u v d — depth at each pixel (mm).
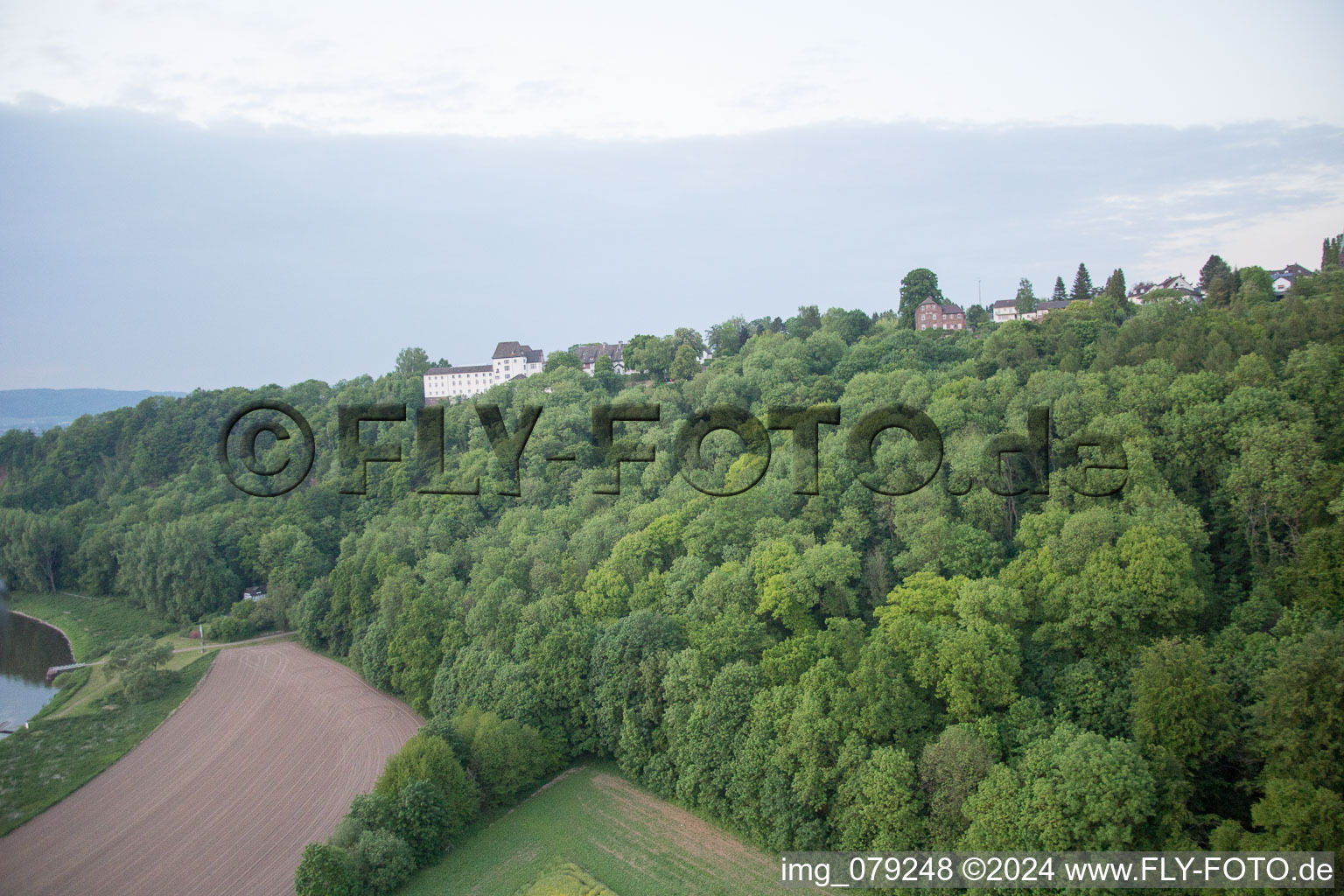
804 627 85312
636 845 72875
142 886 72688
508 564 113125
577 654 90312
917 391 130875
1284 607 69125
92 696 115438
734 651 81500
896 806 61781
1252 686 60938
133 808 85938
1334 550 68500
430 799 73250
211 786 89500
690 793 75062
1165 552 70500
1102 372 118250
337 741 97375
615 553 104750
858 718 67125
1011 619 73938
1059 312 168750
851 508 103062
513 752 81000
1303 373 92312
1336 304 108062
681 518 109000
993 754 62125
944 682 67875
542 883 68500
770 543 95125
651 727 83312
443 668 100312
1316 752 52938
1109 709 64562
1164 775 56094
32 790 89938
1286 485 77688
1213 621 74188
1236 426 87125
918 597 78125
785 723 70750
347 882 66500
